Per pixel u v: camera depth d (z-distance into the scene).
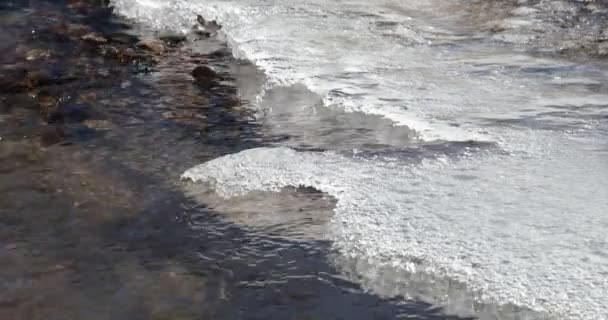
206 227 4.45
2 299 4.16
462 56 5.70
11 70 5.56
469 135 4.86
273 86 5.39
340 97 5.21
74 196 4.62
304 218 4.45
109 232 4.44
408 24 6.15
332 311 4.11
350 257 4.26
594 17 6.22
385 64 5.58
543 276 4.09
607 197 4.41
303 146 4.90
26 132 5.02
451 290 4.11
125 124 5.11
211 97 5.36
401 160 4.71
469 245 4.22
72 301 4.16
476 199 4.44
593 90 5.27
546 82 5.36
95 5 6.47
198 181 4.67
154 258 4.32
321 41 5.84
